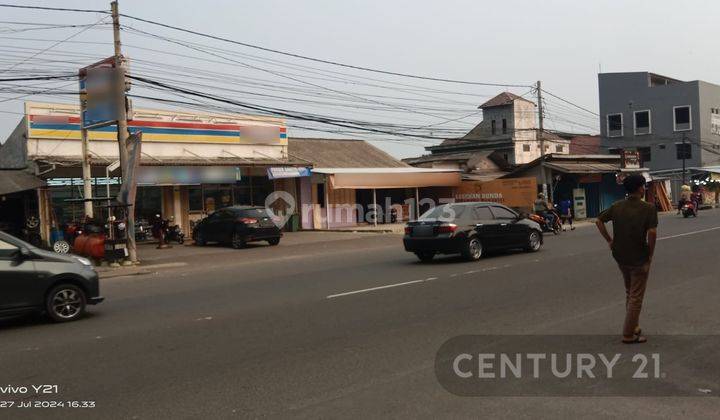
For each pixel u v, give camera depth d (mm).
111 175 23031
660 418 4668
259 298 10602
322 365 6242
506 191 32469
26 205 21953
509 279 11797
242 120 27922
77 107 22797
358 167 33062
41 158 21391
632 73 64688
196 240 23922
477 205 15805
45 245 21594
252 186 29234
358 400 5184
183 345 7281
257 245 23297
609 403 5008
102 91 18625
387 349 6801
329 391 5434
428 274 12961
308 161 29844
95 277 9516
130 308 10156
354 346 6973
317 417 4809
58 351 7199
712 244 16969
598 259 14641
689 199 33156
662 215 36719
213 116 26781
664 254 14984
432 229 14953
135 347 7270
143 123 24500
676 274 11672
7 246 8867
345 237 25922
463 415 4789
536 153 55875
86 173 20578
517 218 16531
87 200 17953
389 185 30812
